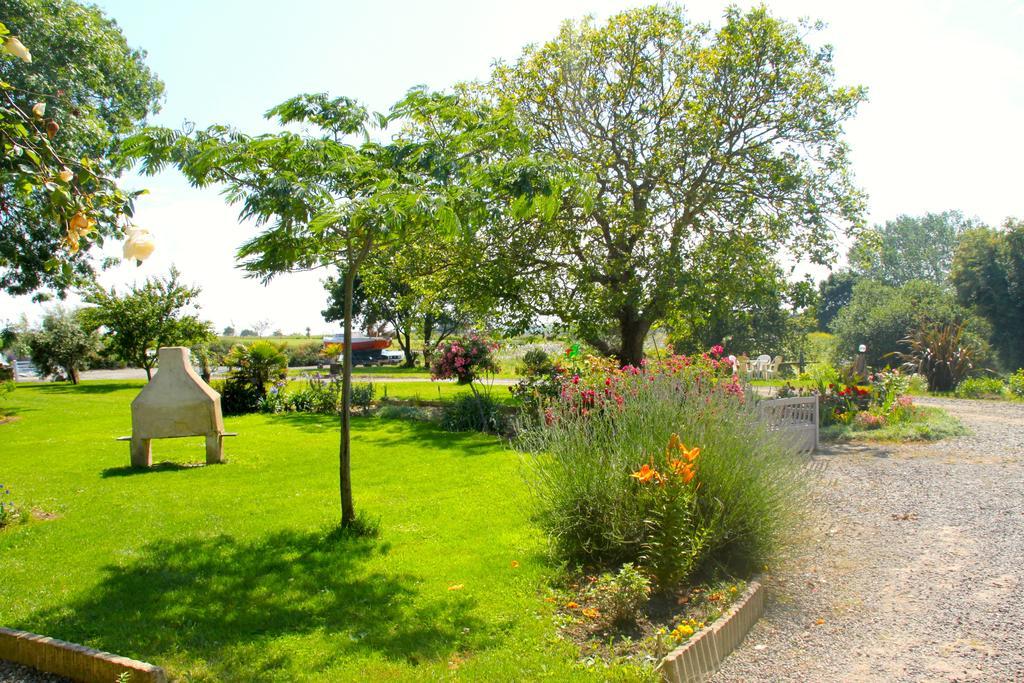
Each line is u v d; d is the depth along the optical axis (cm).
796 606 422
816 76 1427
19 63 1295
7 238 963
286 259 523
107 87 1714
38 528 589
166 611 400
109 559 499
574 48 1448
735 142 1461
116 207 345
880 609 412
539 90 1449
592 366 1194
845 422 1205
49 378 3719
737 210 1430
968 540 542
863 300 3203
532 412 1166
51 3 1452
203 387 948
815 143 1454
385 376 3150
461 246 1241
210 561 493
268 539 551
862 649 358
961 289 2988
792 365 3148
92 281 1828
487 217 500
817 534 566
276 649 349
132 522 609
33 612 397
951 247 7006
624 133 1412
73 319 2989
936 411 1315
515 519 606
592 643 358
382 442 1152
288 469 891
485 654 344
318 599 420
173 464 936
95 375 3819
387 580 454
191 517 626
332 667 330
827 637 375
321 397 1784
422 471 861
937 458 903
